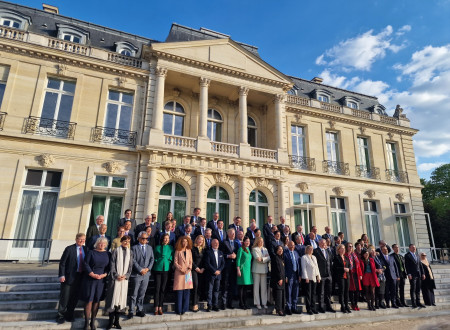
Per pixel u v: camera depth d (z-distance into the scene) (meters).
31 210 11.54
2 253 10.67
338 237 9.34
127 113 14.11
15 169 11.43
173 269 6.71
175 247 6.76
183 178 13.27
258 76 15.85
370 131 19.62
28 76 12.59
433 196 37.94
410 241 18.48
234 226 8.88
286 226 9.18
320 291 7.62
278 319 6.75
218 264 6.98
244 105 15.41
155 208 12.48
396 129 20.27
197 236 7.19
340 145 18.52
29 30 13.74
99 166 12.55
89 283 5.58
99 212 12.34
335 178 17.34
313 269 7.46
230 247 7.44
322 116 18.39
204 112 14.41
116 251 5.95
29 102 12.34
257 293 7.23
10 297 6.35
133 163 13.04
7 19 13.54
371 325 7.05
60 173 12.25
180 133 15.38
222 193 14.52
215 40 15.34
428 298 9.11
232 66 15.47
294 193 16.34
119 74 14.13
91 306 5.65
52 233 11.30
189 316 6.40
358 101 20.86
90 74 13.63
